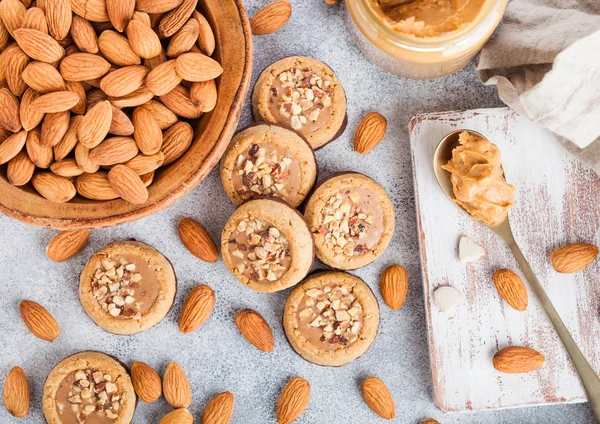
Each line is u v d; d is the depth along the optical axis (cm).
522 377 55
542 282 55
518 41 53
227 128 49
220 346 56
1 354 56
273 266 53
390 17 50
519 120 54
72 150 49
